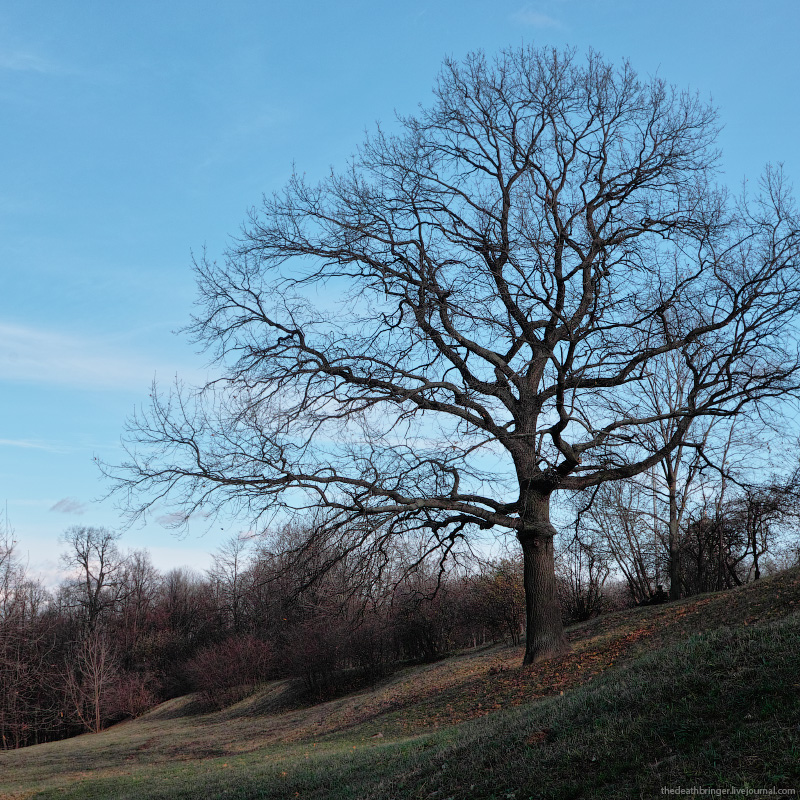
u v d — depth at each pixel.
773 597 17.86
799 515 27.33
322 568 17.44
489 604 31.38
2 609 52.00
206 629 62.50
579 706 9.45
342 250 19.23
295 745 21.62
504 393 20.53
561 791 6.91
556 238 19.19
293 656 36.09
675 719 7.57
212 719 40.06
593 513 28.92
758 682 7.72
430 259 19.20
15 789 21.00
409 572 19.69
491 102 20.31
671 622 19.70
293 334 18.52
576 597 33.12
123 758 27.73
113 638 65.81
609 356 18.89
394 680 30.83
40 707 54.75
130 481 16.67
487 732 10.46
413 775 9.45
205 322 18.00
